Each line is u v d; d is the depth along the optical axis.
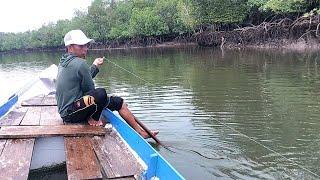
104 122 5.90
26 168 4.15
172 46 48.22
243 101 10.38
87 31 62.34
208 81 14.37
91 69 6.60
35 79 9.21
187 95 11.57
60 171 5.05
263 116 8.66
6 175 3.98
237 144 6.72
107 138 5.17
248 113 8.98
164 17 50.41
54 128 5.41
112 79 16.52
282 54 24.73
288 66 17.80
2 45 81.19
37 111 6.72
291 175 5.40
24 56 58.31
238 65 19.44
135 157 4.53
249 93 11.49
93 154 4.56
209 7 39.84
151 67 21.27
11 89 16.91
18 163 4.28
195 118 8.64
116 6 63.78
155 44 53.03
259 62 20.38
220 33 38.84
